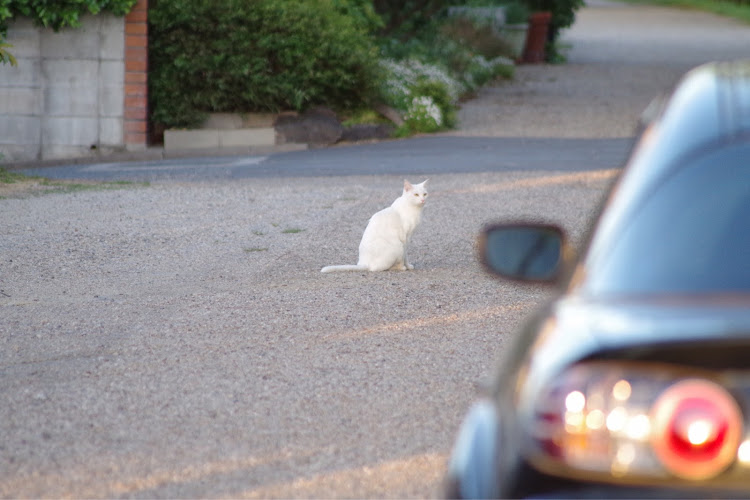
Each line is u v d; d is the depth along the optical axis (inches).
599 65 1587.1
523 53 1610.5
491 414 130.3
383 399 277.9
